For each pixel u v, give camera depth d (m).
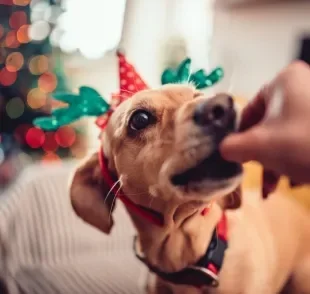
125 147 0.98
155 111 0.92
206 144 0.76
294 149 0.45
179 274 1.03
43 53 3.02
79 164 1.12
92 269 1.54
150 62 3.73
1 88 2.90
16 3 2.91
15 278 1.48
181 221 0.97
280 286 1.27
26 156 2.93
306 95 0.46
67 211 1.82
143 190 0.97
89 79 3.74
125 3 3.66
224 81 3.21
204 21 3.62
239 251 1.05
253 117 0.66
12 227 1.72
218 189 0.79
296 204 1.41
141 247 1.08
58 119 1.11
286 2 2.94
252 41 3.28
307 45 2.86
